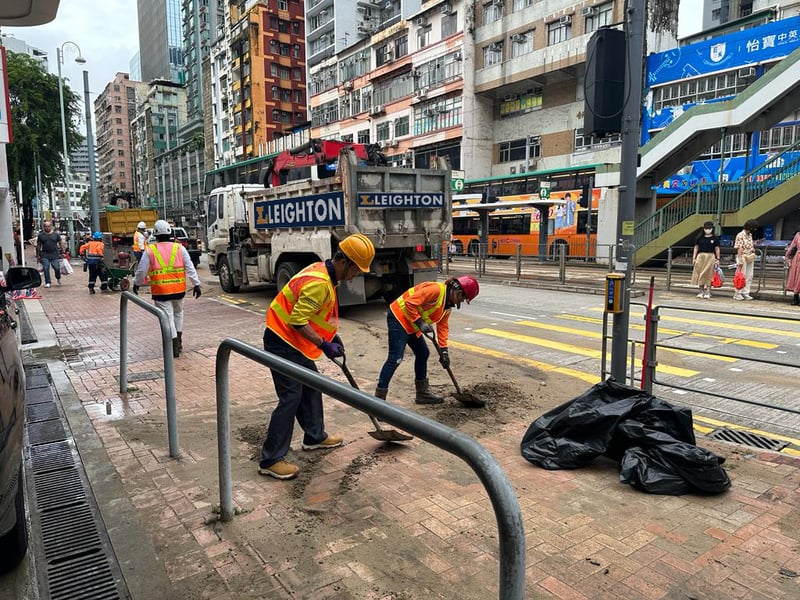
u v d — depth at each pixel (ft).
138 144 357.20
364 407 5.74
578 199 74.13
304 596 7.91
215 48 220.84
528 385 19.03
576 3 95.20
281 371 7.45
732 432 14.53
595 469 12.22
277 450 11.80
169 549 9.16
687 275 54.95
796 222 72.49
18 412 8.45
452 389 18.53
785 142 73.31
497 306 37.52
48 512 10.39
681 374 20.34
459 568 8.55
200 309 37.14
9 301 23.85
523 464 12.46
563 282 47.78
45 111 119.96
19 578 8.46
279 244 35.63
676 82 83.87
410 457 12.92
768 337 26.27
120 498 10.83
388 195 30.35
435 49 120.57
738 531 9.57
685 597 7.84
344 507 10.54
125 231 76.69
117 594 8.05
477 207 74.59
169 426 12.91
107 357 23.52
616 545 9.16
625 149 15.97
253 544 9.29
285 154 42.50
